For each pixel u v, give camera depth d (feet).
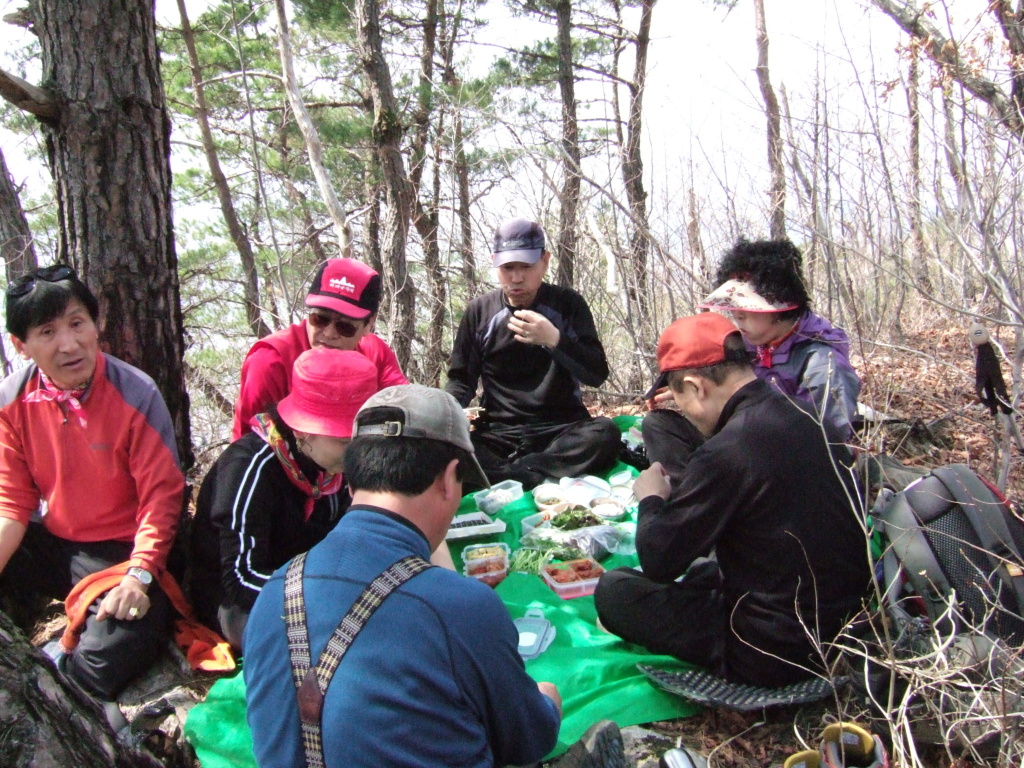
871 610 7.15
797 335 9.91
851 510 7.07
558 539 10.19
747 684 7.36
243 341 31.35
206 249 38.93
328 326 9.62
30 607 9.30
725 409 7.16
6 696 4.40
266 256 36.09
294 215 37.11
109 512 8.52
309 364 7.18
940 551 6.84
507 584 9.25
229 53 35.42
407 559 4.53
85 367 8.04
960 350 15.80
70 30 8.71
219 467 7.91
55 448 8.25
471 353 13.37
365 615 4.31
